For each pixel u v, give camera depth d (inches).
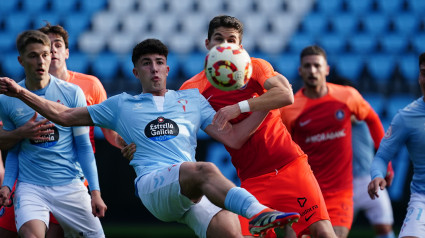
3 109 864.3
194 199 716.0
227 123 804.0
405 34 2219.5
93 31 2201.0
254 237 858.8
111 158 1654.8
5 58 2100.1
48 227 874.8
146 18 2257.6
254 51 2175.2
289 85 778.8
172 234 1581.0
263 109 754.2
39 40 845.2
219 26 813.2
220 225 741.3
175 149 757.9
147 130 761.6
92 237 912.3
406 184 1679.4
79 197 893.2
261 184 861.8
